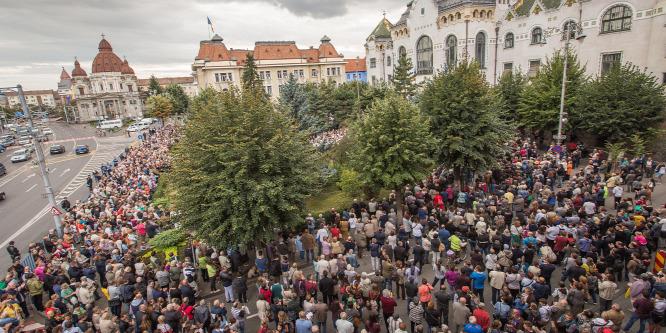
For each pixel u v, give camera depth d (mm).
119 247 17172
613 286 10984
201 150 14633
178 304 12133
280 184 14500
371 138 19516
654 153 27656
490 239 15195
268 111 15508
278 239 16875
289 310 11391
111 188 27297
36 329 11867
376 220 16875
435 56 51125
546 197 18562
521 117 36219
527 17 43500
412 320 10984
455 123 21734
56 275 14961
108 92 112500
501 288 11820
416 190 20797
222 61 79312
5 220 27062
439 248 14367
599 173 23781
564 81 23531
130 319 12641
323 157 29922
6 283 14219
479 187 21062
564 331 9234
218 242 14938
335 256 15234
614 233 13641
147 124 85438
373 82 72625
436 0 50312
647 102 25734
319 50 91062
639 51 32688
